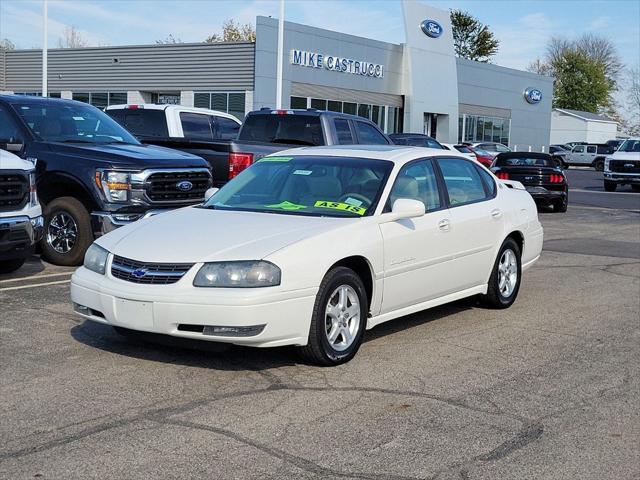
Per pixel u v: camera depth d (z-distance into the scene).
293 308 5.52
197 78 37.75
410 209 6.36
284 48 36.84
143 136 13.16
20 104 10.41
